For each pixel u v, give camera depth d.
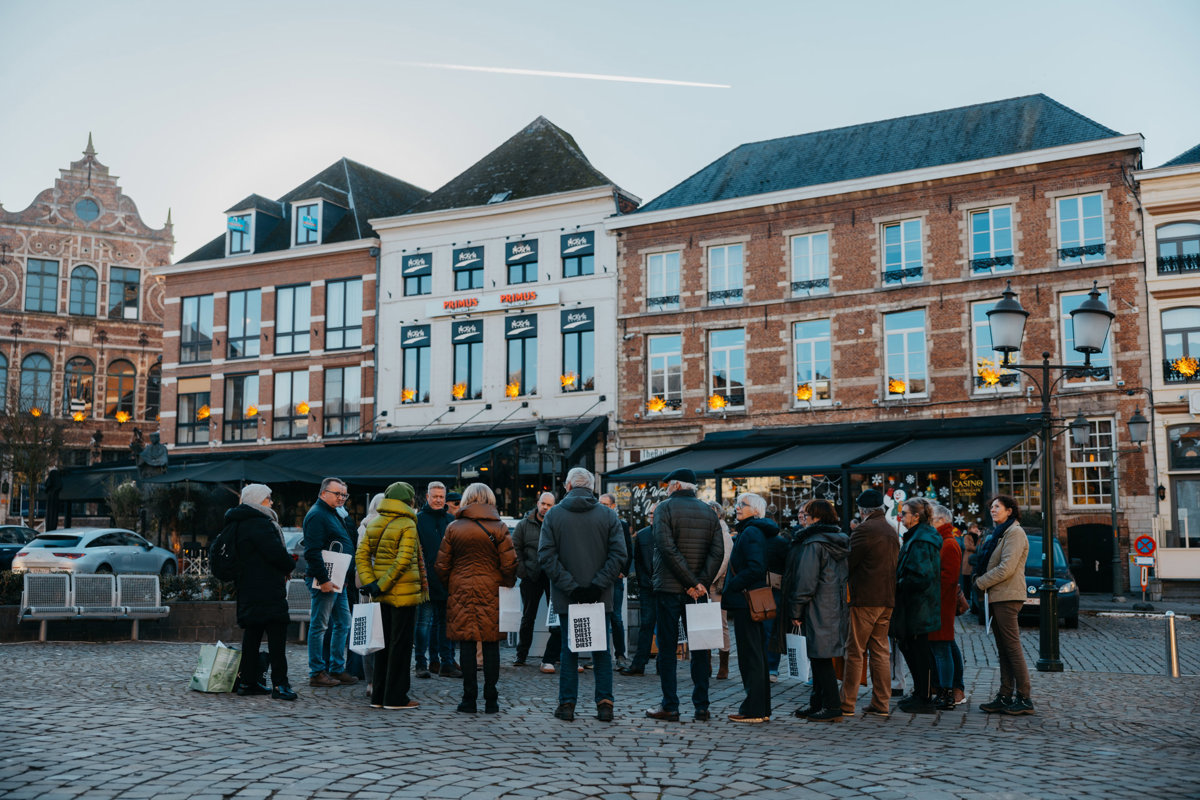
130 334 44.00
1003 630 8.91
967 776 6.37
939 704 9.15
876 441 24.92
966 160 26.86
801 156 30.23
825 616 8.34
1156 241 24.83
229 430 36.12
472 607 8.43
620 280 30.70
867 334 27.55
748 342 28.97
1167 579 24.06
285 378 35.31
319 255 35.06
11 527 26.36
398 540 8.77
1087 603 22.25
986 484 21.19
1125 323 24.86
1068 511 25.00
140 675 10.51
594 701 9.20
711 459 25.80
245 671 9.20
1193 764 6.80
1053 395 25.33
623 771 6.38
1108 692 10.27
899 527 23.11
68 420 42.19
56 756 6.33
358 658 10.80
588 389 30.92
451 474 25.80
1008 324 12.89
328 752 6.66
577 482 8.47
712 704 9.34
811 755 6.97
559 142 34.25
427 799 5.54
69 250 43.56
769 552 8.77
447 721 8.06
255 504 9.12
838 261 28.05
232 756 6.46
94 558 20.77
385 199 38.00
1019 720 8.58
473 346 32.75
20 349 42.34
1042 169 25.84
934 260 26.92
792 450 25.36
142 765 6.15
